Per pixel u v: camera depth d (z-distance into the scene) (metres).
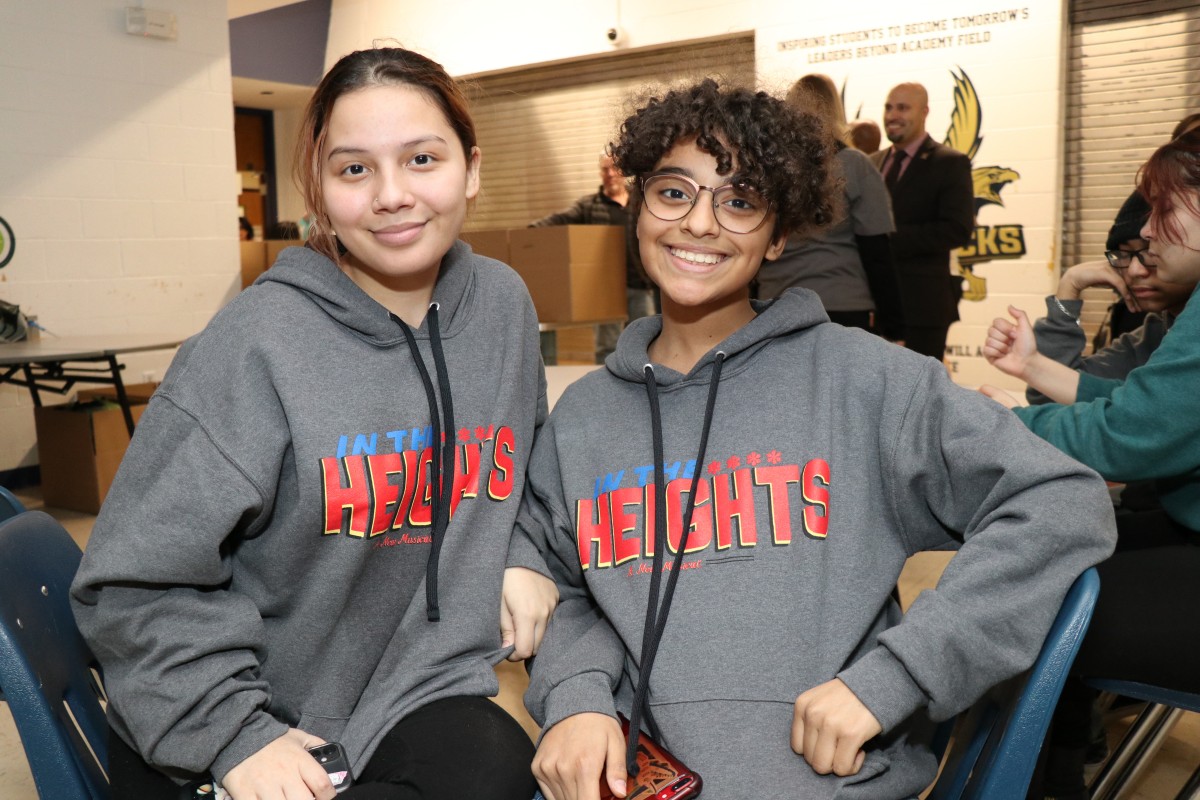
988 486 0.99
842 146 2.96
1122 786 1.42
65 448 3.93
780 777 0.94
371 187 1.04
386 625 1.10
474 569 1.11
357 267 1.14
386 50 1.08
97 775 0.99
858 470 1.08
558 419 1.25
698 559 1.08
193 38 5.01
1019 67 5.23
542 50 6.93
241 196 9.02
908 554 1.10
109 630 0.93
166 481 0.95
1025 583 0.92
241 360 1.01
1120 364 1.70
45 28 4.43
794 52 5.88
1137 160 5.23
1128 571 1.23
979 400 1.05
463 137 1.13
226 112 5.19
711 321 1.20
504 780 0.94
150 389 4.51
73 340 3.90
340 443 1.03
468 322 1.17
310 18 7.74
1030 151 5.26
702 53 6.30
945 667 0.89
